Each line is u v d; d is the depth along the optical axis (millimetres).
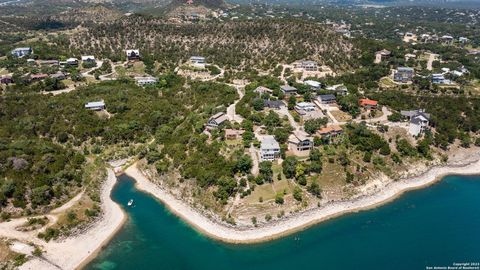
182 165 162000
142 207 148625
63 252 122688
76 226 131750
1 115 193625
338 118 198250
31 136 181125
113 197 155000
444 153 183875
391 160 170375
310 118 189750
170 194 154500
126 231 135125
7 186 138375
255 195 143875
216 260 122562
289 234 133125
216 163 154875
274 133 174750
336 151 167625
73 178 155250
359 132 177875
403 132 187500
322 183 152375
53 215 136000
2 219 132250
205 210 141625
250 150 165000
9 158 154000
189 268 119062
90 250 125438
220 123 180750
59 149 171375
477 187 165375
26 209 136500
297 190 144375
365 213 146250
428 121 190000
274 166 156750
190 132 183875
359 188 154750
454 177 173250
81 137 187000
